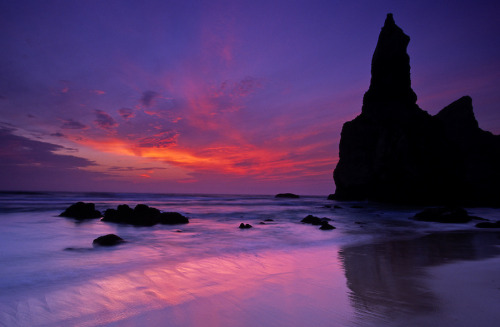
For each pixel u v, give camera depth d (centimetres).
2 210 2420
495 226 1872
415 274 716
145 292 565
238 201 5497
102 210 2872
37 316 451
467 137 5856
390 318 441
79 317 448
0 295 544
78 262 823
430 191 4134
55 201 3853
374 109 4925
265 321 429
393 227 1873
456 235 1532
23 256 896
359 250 1072
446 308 480
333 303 504
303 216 2595
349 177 5009
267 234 1468
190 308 482
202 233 1462
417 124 4459
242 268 773
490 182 5156
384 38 5169
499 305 500
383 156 4381
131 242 1163
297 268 777
